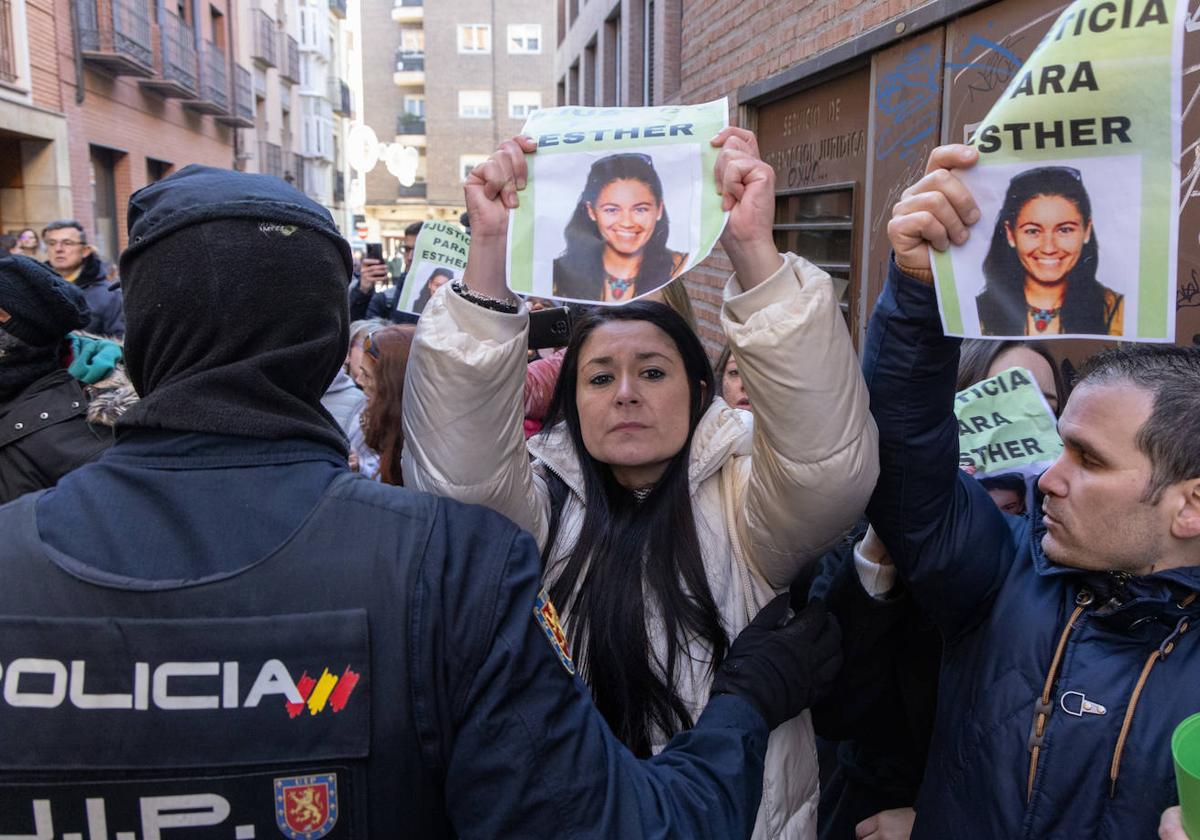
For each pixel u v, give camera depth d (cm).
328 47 3881
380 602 89
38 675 84
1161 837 98
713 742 111
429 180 3931
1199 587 108
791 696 126
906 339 123
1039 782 115
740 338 113
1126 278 105
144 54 1478
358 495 94
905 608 151
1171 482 107
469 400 117
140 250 94
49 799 84
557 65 1584
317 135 3541
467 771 90
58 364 227
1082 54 105
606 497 142
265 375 94
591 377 137
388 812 89
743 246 116
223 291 93
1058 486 116
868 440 119
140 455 93
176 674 84
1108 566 113
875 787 171
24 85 1145
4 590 86
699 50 638
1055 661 118
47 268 221
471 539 95
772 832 134
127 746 84
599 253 120
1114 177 105
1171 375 109
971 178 113
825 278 114
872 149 384
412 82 4147
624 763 99
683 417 137
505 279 122
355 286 662
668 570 134
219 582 86
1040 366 192
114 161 1541
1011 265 111
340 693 86
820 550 129
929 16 331
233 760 85
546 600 99
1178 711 107
